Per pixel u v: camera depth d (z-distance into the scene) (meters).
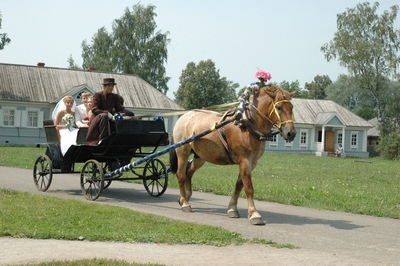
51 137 14.20
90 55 76.12
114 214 10.03
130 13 70.31
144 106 52.75
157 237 8.13
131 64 69.12
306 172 24.91
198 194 14.41
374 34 57.31
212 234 8.49
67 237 7.91
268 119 9.87
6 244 7.36
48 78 52.44
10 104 49.75
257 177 20.55
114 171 12.48
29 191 13.78
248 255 7.35
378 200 13.92
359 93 105.94
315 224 10.21
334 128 63.84
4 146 43.62
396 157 52.41
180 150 11.41
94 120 12.47
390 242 8.73
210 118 10.99
